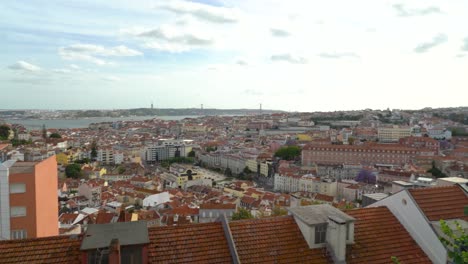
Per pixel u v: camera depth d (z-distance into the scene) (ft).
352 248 90.07
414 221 98.12
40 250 77.36
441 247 89.56
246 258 82.07
